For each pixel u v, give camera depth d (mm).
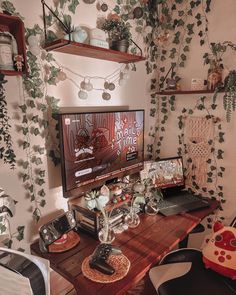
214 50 1799
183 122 2055
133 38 1868
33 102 1267
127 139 1735
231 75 1637
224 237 1330
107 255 1167
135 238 1376
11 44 1060
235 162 1818
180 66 2006
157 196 1767
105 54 1468
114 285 1022
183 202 1834
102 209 1371
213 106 1858
